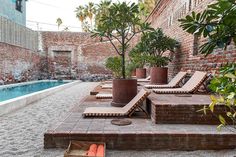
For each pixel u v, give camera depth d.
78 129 2.98
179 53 7.55
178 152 2.76
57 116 4.72
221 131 2.91
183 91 4.76
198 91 5.00
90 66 17.34
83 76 17.27
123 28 4.68
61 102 6.59
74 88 10.79
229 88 1.51
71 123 3.28
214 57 4.88
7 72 11.40
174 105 3.30
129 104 3.97
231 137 2.81
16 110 5.39
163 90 4.88
